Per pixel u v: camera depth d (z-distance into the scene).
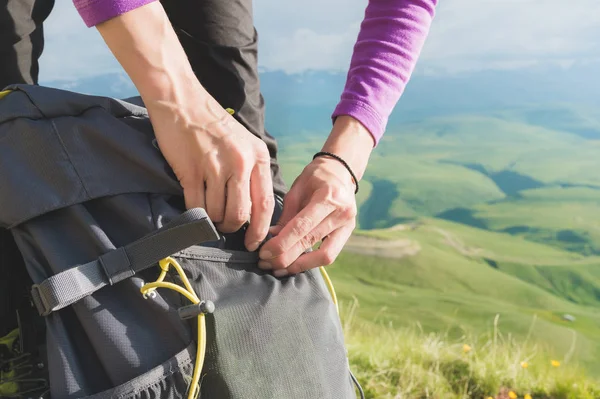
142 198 0.66
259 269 0.72
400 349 1.59
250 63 1.02
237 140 0.65
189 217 0.60
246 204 0.66
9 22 0.83
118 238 0.65
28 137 0.64
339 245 0.76
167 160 0.66
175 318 0.62
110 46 0.64
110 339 0.60
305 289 0.74
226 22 0.97
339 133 0.83
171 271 0.64
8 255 0.69
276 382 0.63
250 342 0.63
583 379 1.53
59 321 0.62
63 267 0.62
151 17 0.64
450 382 1.49
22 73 0.88
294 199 0.77
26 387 0.66
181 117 0.64
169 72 0.65
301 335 0.67
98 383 0.61
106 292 0.63
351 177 0.79
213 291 0.65
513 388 1.50
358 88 0.84
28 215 0.62
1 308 0.69
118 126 0.67
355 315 1.79
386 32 0.86
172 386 0.60
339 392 0.70
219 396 0.61
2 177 0.63
